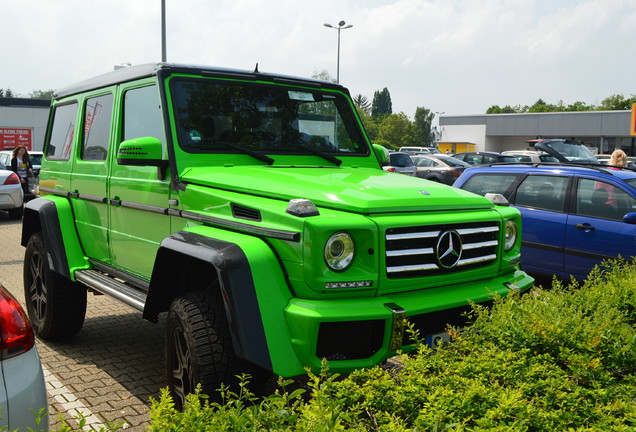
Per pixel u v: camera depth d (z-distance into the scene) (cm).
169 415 236
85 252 533
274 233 328
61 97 605
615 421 255
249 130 452
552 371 293
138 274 450
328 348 320
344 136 509
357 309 317
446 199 377
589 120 6309
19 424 262
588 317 362
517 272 419
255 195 368
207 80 445
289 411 240
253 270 319
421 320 350
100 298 730
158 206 420
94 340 566
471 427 249
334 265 319
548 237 791
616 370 334
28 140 4838
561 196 792
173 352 364
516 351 322
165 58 2172
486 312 345
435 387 264
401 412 256
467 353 333
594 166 812
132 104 462
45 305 543
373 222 330
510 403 244
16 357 268
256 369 333
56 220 530
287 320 316
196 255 334
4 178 1424
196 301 344
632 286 443
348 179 399
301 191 360
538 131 6738
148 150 402
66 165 562
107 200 480
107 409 416
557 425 251
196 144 421
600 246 742
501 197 425
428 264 351
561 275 783
